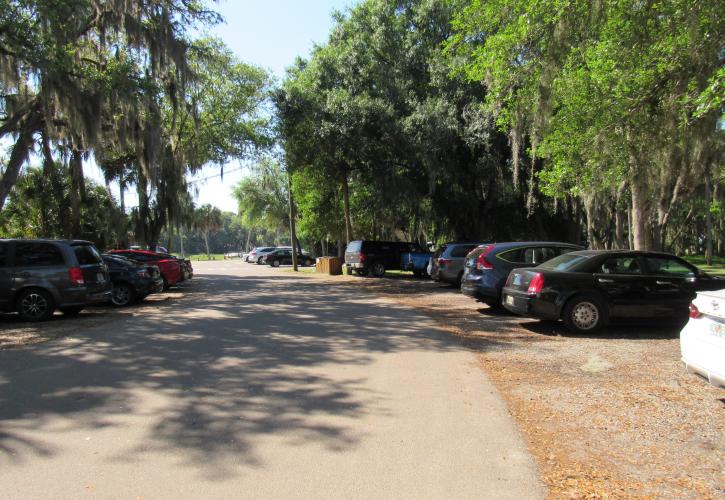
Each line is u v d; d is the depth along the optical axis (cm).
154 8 1825
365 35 2364
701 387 594
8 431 462
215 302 1515
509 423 486
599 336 906
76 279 1124
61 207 2258
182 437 449
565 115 1182
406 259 2622
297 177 3347
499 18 1043
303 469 388
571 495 351
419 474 381
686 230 5562
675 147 1045
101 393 577
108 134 1880
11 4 1360
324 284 2220
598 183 1173
